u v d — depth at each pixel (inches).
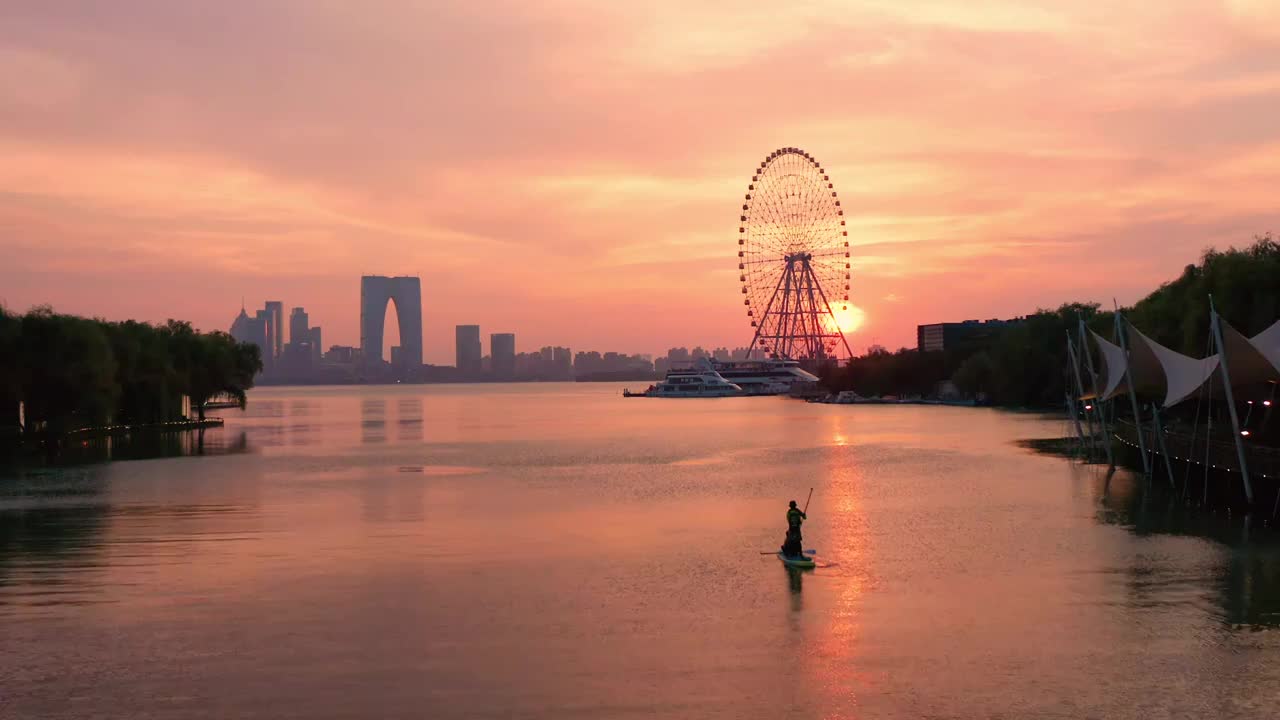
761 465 4207.7
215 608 1635.1
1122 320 3444.9
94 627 1521.9
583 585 1802.4
